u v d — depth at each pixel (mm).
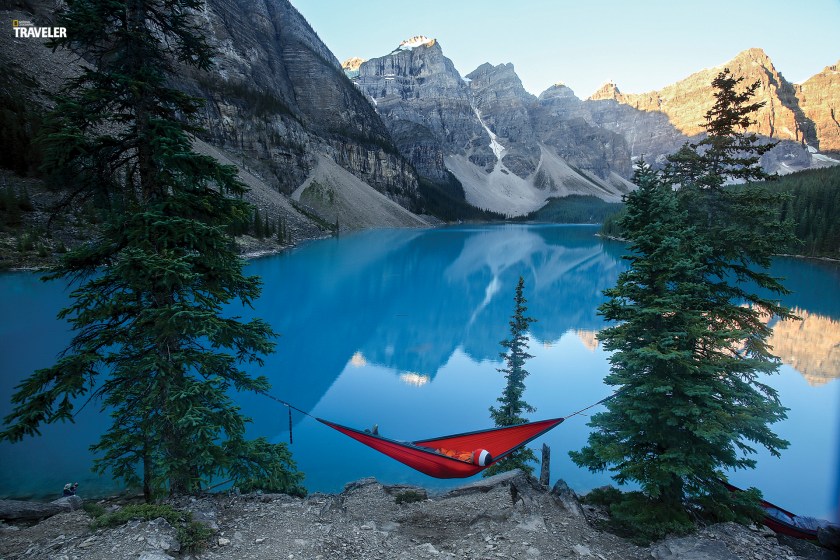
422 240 162875
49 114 10008
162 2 11000
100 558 8000
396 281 80375
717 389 11477
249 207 11781
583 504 13961
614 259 119500
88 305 10609
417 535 11109
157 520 9266
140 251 9734
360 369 37000
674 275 12102
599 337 12914
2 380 27922
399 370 37062
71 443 21219
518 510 11773
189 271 10141
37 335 36531
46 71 91438
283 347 42281
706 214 18891
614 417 13023
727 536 10273
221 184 11055
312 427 25562
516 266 104812
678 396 11594
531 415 29188
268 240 108500
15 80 82188
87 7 9758
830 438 24609
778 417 11500
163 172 10922
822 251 109500
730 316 15227
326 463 21531
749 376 13344
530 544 9898
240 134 173000
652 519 11094
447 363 39500
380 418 28094
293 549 9398
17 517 12102
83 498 16859
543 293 74750
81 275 10719
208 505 10789
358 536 10250
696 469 11297
